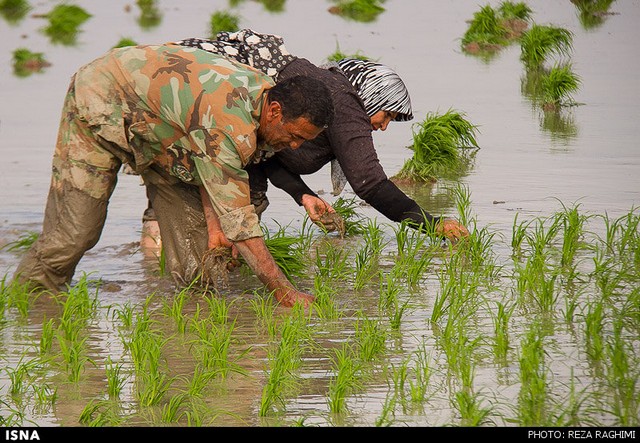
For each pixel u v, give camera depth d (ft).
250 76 58.39
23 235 77.66
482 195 89.81
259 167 72.79
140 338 52.60
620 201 85.56
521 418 44.86
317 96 57.11
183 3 247.50
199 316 60.90
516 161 103.86
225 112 57.16
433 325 58.54
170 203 65.51
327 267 68.95
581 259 70.54
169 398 48.19
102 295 65.26
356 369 49.78
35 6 244.63
